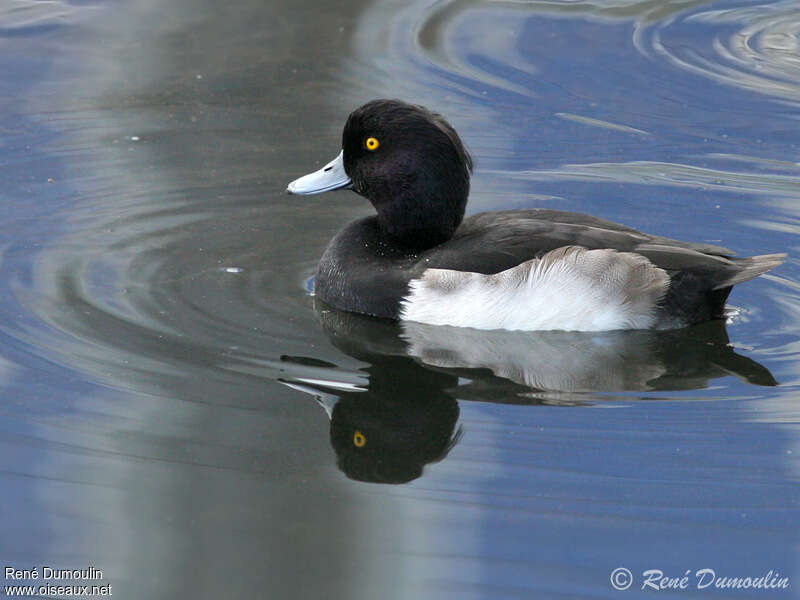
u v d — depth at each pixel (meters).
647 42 17.00
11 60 16.22
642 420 8.70
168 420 8.58
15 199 12.60
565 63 16.36
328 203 13.03
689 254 10.02
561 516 7.48
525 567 7.00
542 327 10.12
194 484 7.82
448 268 10.20
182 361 9.47
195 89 15.58
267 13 18.09
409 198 10.60
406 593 6.77
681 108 15.02
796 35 17.23
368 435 8.51
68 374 9.16
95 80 15.76
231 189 13.05
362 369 9.50
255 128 14.51
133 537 7.27
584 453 8.23
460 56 16.56
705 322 10.33
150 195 12.82
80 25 17.50
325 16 17.98
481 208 12.67
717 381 9.35
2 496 7.66
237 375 9.30
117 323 10.07
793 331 10.21
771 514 7.48
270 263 11.52
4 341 9.63
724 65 16.22
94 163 13.53
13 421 8.50
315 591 6.76
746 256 11.51
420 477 7.95
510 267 10.08
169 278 11.05
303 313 10.50
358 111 10.67
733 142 14.10
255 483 7.86
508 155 13.84
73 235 11.87
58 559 7.09
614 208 12.63
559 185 13.16
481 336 10.09
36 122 14.52
